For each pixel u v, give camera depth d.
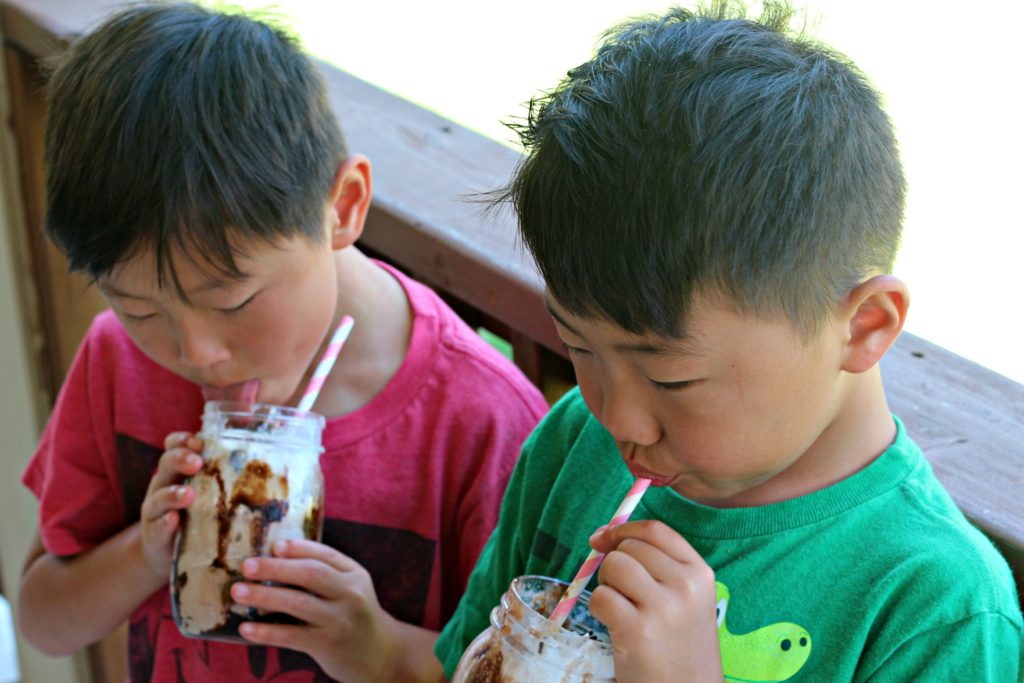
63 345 2.15
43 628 1.49
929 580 0.90
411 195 1.52
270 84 1.21
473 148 1.66
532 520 1.16
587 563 0.94
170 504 1.23
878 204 0.86
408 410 1.35
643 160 0.80
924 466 0.97
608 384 0.87
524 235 0.86
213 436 1.23
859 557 0.94
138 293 1.18
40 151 2.04
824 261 0.82
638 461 0.92
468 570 1.33
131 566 1.37
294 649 1.29
